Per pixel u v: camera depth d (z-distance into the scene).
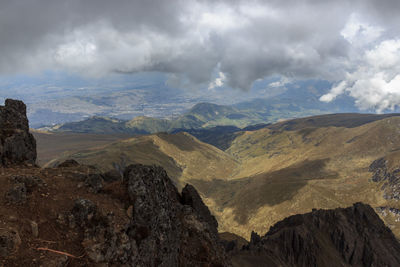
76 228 18.11
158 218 23.41
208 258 27.33
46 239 16.39
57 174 24.50
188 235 28.39
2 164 25.00
